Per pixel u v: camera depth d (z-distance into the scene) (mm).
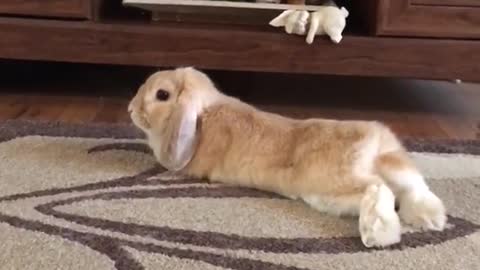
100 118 1543
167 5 1602
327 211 1023
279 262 885
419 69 1554
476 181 1188
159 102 1144
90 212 1014
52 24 1537
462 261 903
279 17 1557
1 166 1171
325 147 1041
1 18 1540
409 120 1634
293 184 1056
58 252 889
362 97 1816
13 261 861
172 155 1126
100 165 1209
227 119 1138
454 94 1878
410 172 1044
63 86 1793
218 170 1133
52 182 1120
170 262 874
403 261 897
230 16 1627
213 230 968
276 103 1726
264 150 1091
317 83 1933
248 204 1057
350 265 883
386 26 1530
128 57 1559
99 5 1591
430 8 1523
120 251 898
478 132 1559
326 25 1518
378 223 928
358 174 1010
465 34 1539
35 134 1344
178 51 1550
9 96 1688
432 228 987
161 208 1035
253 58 1551
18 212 1003
